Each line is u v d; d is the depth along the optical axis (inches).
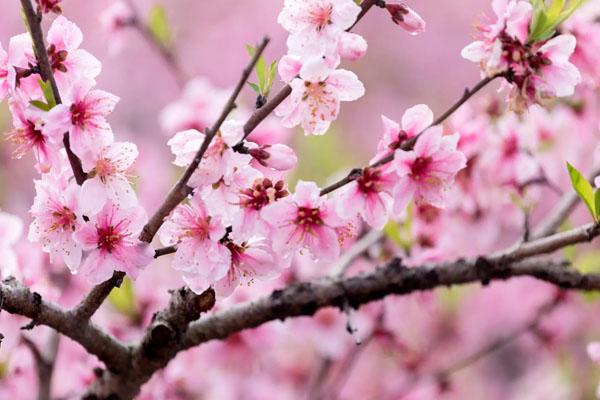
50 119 163.3
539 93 172.6
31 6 165.8
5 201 470.9
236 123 167.5
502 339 403.5
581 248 362.6
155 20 361.7
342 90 169.8
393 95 709.9
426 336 465.4
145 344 204.7
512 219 293.9
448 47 727.7
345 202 172.2
